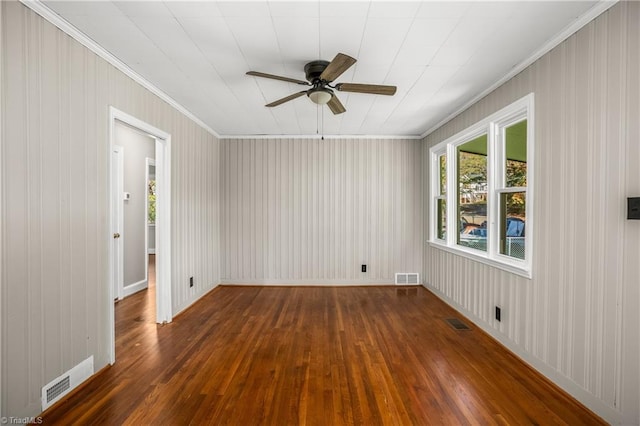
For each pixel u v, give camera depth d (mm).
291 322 3250
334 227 4801
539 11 1785
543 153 2207
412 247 4820
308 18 1869
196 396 1954
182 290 3570
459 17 1850
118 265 4062
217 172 4723
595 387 1793
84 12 1812
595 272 1800
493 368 2311
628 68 1607
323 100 2406
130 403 1884
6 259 1595
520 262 2533
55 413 1789
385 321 3279
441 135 4074
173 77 2715
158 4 1739
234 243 4844
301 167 4801
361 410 1825
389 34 2031
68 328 1968
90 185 2162
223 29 1988
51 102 1853
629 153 1609
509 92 2598
